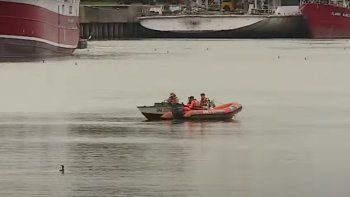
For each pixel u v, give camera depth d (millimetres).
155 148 171750
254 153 166750
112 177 146375
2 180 143875
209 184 141750
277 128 197750
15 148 171625
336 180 143875
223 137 185000
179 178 145750
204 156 163625
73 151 168250
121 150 169500
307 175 147625
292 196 134750
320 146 174250
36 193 136250
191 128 196625
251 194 136000
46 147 172625
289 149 170750
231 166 154750
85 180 144125
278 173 149250
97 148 171375
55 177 146375
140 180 144250
